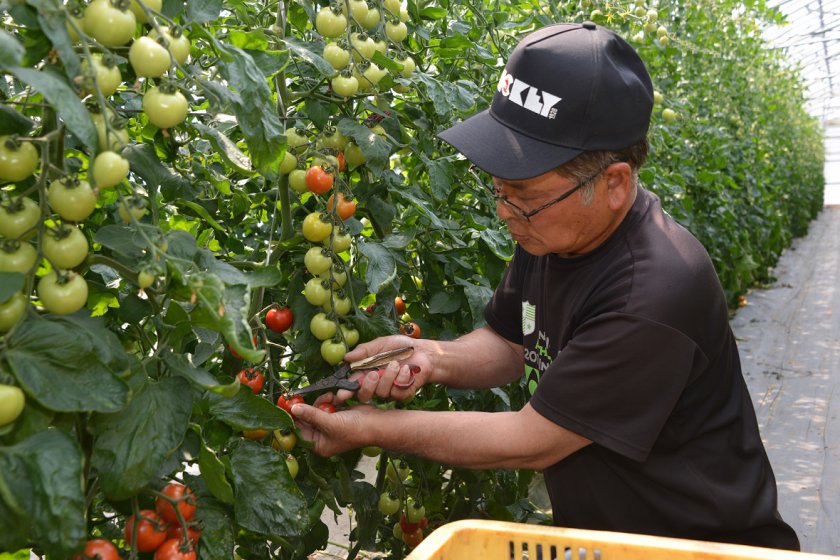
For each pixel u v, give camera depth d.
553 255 1.51
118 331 1.26
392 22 1.70
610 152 1.34
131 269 1.05
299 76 1.72
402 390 1.55
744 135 7.38
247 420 1.21
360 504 1.89
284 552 1.83
